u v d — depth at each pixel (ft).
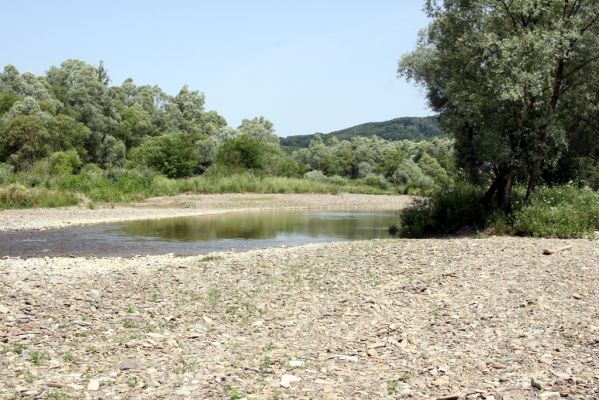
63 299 33.45
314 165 343.26
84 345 24.53
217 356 23.38
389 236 82.89
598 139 102.58
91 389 18.93
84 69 360.48
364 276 40.06
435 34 80.02
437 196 79.97
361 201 175.11
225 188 179.52
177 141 229.04
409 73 110.73
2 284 37.32
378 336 26.45
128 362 22.15
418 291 35.09
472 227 75.10
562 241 57.00
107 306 32.19
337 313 30.71
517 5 69.46
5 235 77.10
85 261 53.67
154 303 33.22
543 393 18.48
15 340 24.73
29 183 131.64
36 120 228.63
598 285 35.42
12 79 326.65
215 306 32.60
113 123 311.06
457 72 75.00
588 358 22.18
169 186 166.20
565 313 29.19
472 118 74.84
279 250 57.93
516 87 63.87
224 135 312.29
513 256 46.09
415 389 19.47
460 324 27.94
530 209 67.62
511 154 69.82
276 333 27.20
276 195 178.81
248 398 18.39
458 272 39.96
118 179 152.56
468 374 21.09
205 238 78.95
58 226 89.15
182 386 19.51
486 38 67.56
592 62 79.61
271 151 256.73
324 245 60.54
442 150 296.51
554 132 70.38
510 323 27.78
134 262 53.16
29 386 19.01
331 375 21.06
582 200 71.05
